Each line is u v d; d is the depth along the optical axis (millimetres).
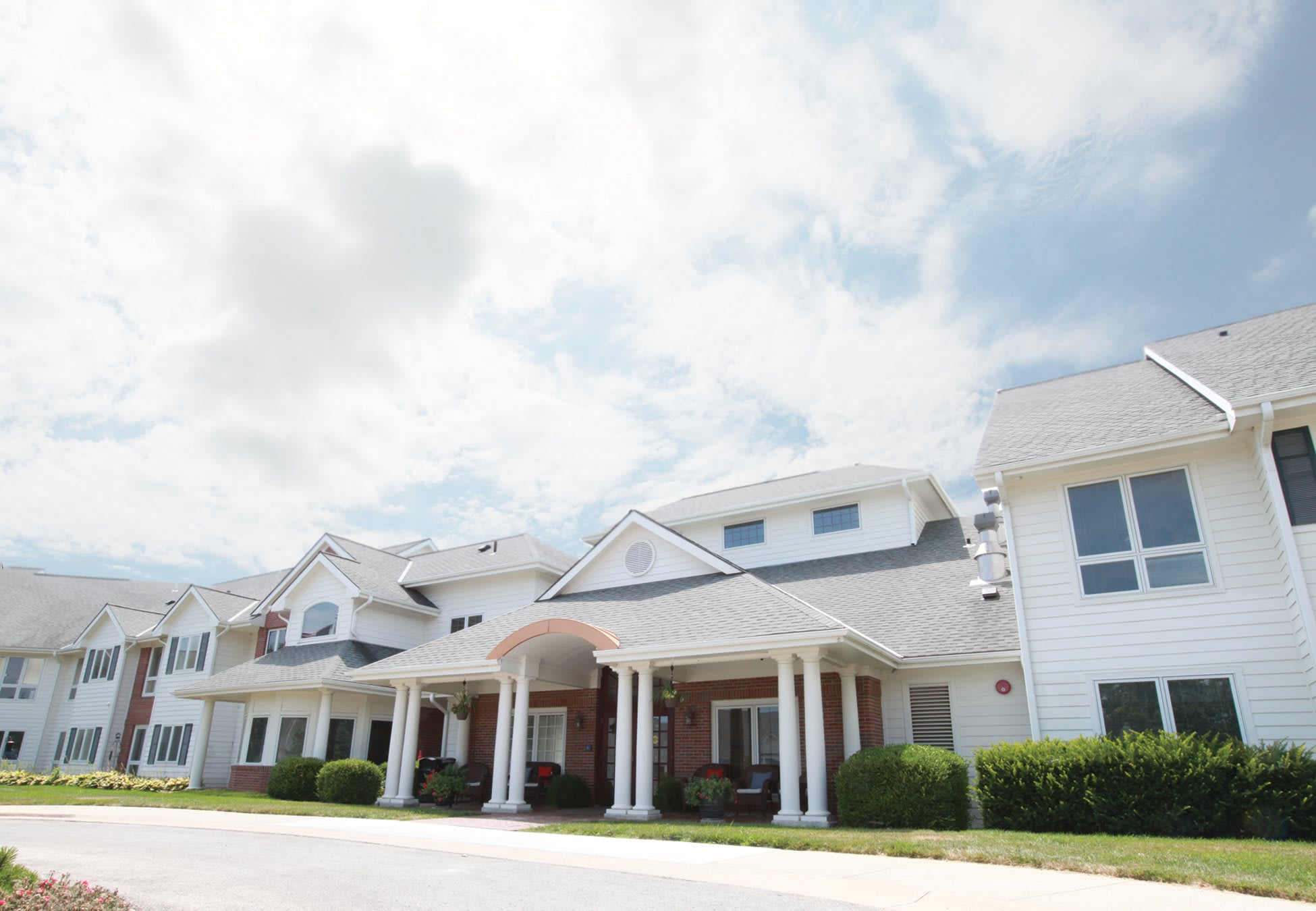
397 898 6480
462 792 17625
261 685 22453
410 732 17938
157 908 6160
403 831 11969
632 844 9922
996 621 14672
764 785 14227
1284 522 10922
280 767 19922
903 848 8570
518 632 15656
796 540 21844
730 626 13555
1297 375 11477
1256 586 11453
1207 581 11805
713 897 6285
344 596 24594
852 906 5812
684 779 16375
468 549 28703
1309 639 10484
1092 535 12867
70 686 34812
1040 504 13430
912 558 19125
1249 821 9461
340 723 22344
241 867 8305
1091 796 10195
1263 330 14898
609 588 18844
